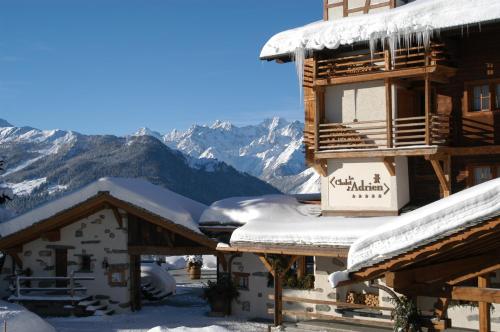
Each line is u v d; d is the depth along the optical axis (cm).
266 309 2702
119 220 2939
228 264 2820
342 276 943
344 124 2578
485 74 2423
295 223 2486
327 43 2523
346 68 2655
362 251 923
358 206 2606
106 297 2942
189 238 2841
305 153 2792
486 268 1005
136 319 2761
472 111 2455
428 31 2345
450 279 1022
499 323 2089
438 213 865
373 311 2392
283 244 2370
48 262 3020
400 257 911
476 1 2317
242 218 2870
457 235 860
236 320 2691
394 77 2448
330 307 2511
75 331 2475
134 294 2986
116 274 2941
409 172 2608
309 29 2606
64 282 2988
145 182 3344
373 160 2575
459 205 849
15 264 3127
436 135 2427
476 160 2439
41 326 2369
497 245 1034
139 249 2934
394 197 2523
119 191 2986
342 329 1944
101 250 2969
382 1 2669
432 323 1043
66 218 2952
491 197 829
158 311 2980
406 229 892
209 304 2969
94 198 2888
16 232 2970
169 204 3044
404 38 2403
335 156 2584
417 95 2619
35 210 3083
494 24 2289
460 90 2473
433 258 984
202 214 3012
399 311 1066
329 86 2675
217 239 2822
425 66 2375
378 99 2570
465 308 2117
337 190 2659
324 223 2409
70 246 3000
